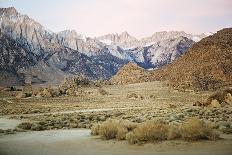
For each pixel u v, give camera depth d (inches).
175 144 687.1
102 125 860.0
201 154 583.8
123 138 787.4
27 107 2775.6
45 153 654.5
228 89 2390.5
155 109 2204.7
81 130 1109.7
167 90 5004.9
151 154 605.0
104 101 3656.5
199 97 3937.0
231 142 684.7
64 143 781.3
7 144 794.8
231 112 1588.3
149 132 740.7
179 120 1253.7
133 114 1753.2
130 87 5954.7
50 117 1726.1
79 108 2603.3
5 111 2300.7
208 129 730.8
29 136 970.1
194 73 5369.1
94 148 695.7
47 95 4266.7
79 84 6466.5
